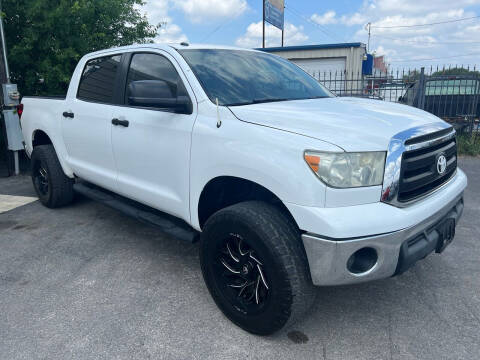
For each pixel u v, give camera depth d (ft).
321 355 8.22
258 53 13.05
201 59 11.00
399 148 7.82
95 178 13.87
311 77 13.48
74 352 8.35
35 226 15.55
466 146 30.55
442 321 9.29
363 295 10.45
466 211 16.75
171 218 11.83
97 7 27.91
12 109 22.97
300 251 7.99
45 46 25.30
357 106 10.14
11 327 9.20
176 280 11.30
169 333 8.95
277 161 7.94
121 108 12.21
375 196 7.73
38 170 17.53
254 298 8.78
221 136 9.00
